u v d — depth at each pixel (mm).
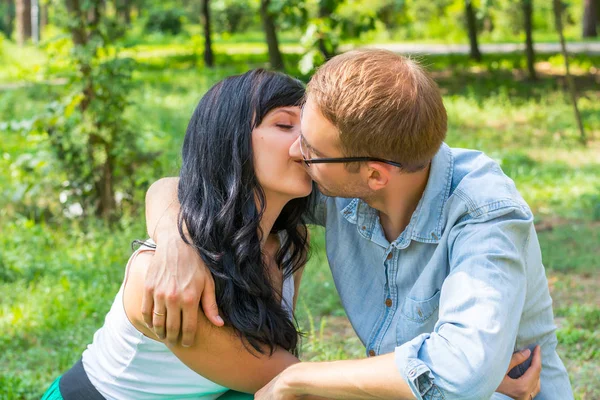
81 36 6859
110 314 2348
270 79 2260
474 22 23203
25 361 4289
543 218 7512
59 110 6773
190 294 2078
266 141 2205
